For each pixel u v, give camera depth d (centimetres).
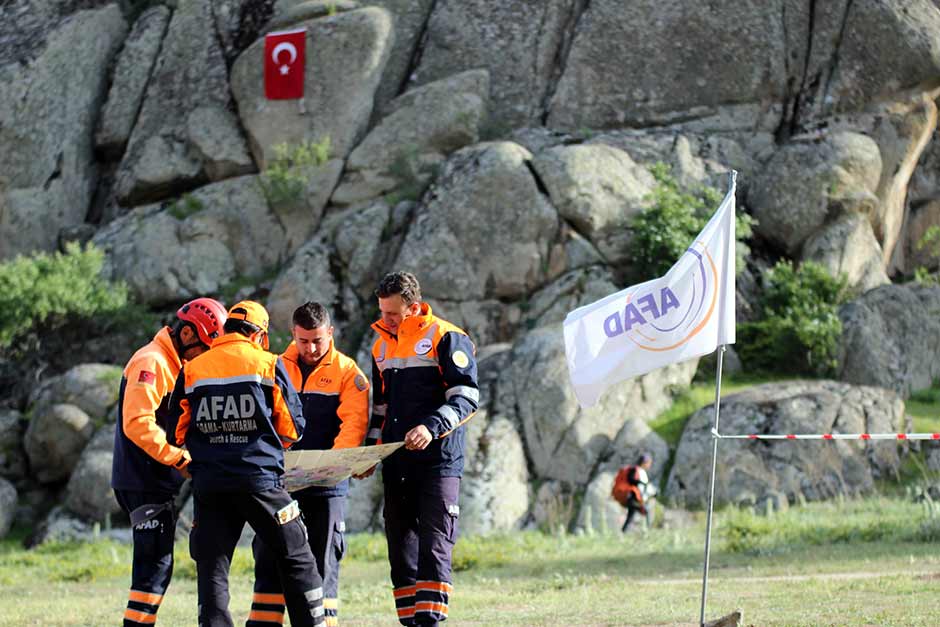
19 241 6544
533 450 4622
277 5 6812
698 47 6322
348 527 4450
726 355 5328
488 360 4909
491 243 5444
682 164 5938
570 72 6444
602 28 6456
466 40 6669
